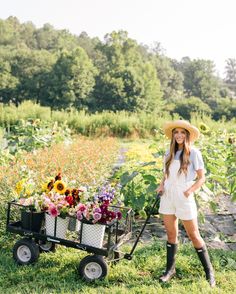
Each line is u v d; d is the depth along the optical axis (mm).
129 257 4723
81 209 4562
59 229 4758
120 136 20906
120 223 6020
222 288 4391
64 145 12312
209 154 7703
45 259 4930
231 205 7699
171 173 4480
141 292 4254
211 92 97188
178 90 101812
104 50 81188
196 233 4516
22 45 92438
